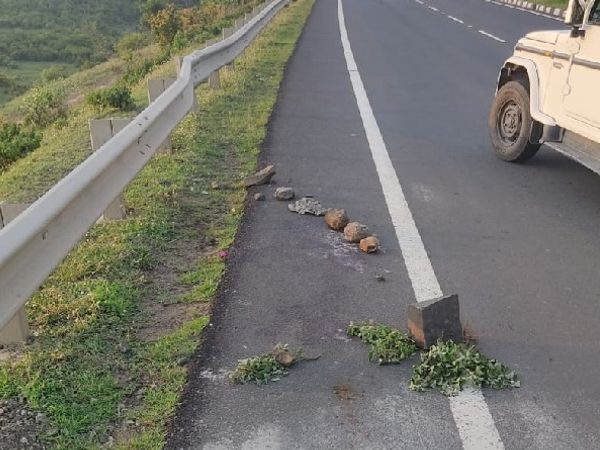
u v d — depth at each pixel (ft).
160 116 20.61
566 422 10.25
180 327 12.57
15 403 10.29
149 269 14.88
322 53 49.14
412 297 13.88
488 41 58.49
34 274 11.02
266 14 57.72
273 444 9.69
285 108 31.30
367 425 10.12
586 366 11.68
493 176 22.18
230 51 37.76
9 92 148.05
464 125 28.99
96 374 11.07
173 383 10.94
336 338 12.34
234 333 12.42
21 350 11.63
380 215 18.39
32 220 10.94
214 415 10.26
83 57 195.52
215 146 24.49
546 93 21.27
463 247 16.49
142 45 150.20
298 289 14.10
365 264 15.34
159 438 9.71
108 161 14.64
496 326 12.90
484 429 10.05
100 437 9.71
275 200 19.27
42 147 27.66
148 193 19.06
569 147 20.45
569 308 13.69
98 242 15.79
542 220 18.47
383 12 86.07
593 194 20.63
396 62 45.73
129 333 12.34
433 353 11.46
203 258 15.51
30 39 213.25
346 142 25.72
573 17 19.29
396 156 24.04
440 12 87.56
